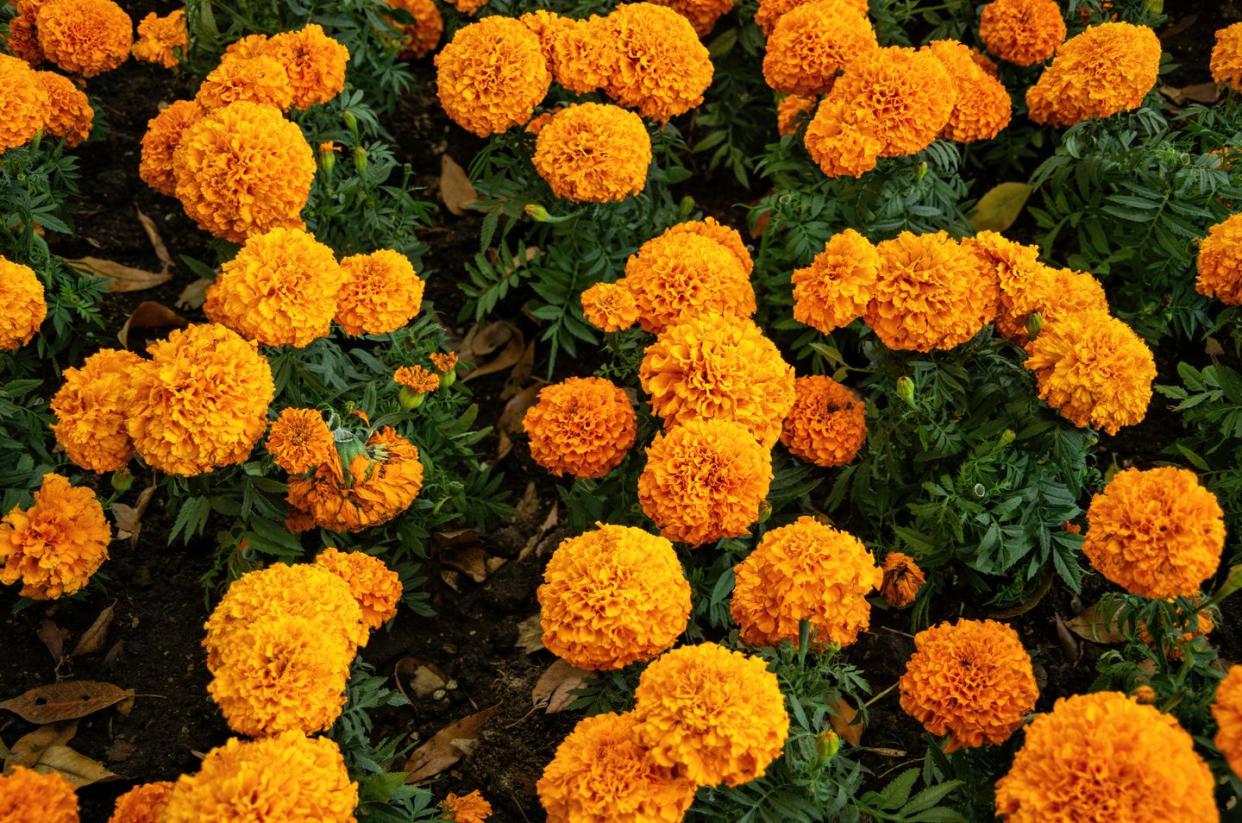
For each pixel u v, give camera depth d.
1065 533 1.17
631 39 1.29
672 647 1.16
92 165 1.43
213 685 1.02
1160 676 1.04
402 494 1.16
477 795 1.11
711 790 1.04
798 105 1.34
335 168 1.32
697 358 1.14
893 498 1.23
